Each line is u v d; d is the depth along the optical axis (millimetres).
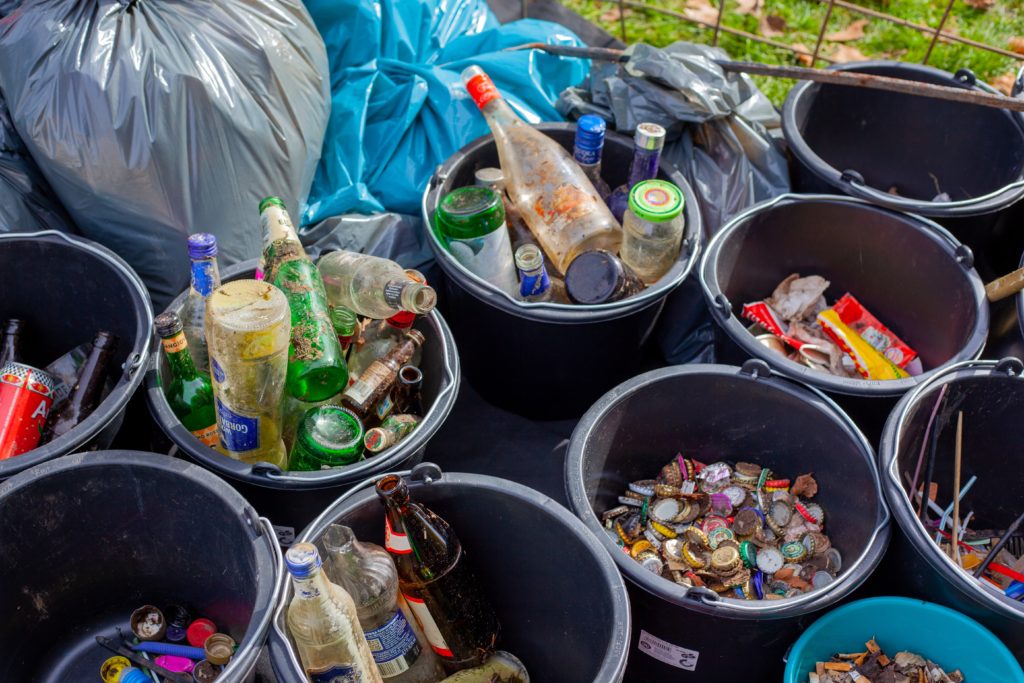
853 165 2309
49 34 1594
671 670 1507
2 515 1305
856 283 1998
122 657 1465
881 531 1407
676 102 1986
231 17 1677
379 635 1355
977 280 1766
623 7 2785
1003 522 1726
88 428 1361
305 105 1776
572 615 1427
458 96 2002
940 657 1441
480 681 1478
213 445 1541
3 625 1394
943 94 1937
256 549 1252
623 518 1686
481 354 1855
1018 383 1566
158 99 1592
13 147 1673
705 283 1732
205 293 1477
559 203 1832
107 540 1427
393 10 2039
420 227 1967
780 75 2041
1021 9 2982
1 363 1625
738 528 1630
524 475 1903
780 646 1421
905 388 1568
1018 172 1993
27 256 1600
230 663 1140
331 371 1438
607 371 1818
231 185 1695
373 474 1396
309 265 1517
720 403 1657
